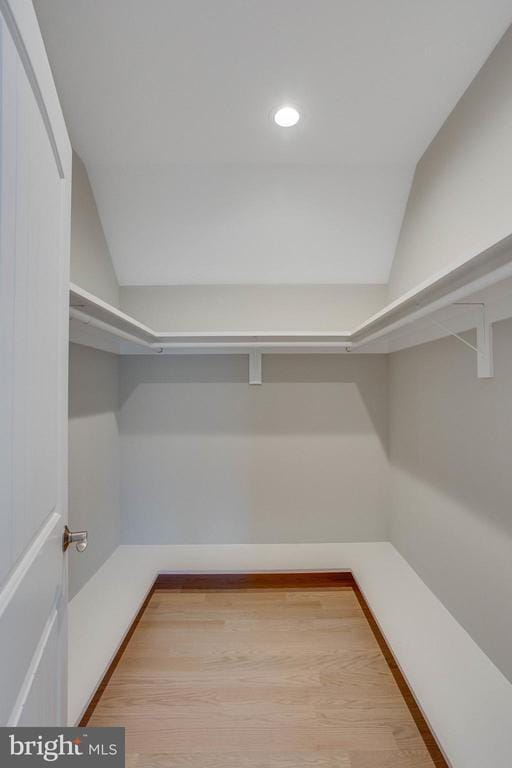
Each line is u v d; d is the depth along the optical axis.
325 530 2.47
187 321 2.47
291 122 1.62
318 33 1.21
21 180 0.56
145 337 2.06
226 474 2.46
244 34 1.21
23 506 0.59
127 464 2.46
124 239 2.21
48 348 0.72
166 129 1.65
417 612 1.67
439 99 1.50
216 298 2.46
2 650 0.50
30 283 0.61
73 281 1.81
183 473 2.47
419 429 1.98
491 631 1.36
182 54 1.28
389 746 1.19
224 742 1.20
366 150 1.80
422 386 1.94
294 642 1.66
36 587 0.65
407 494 2.15
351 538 2.47
